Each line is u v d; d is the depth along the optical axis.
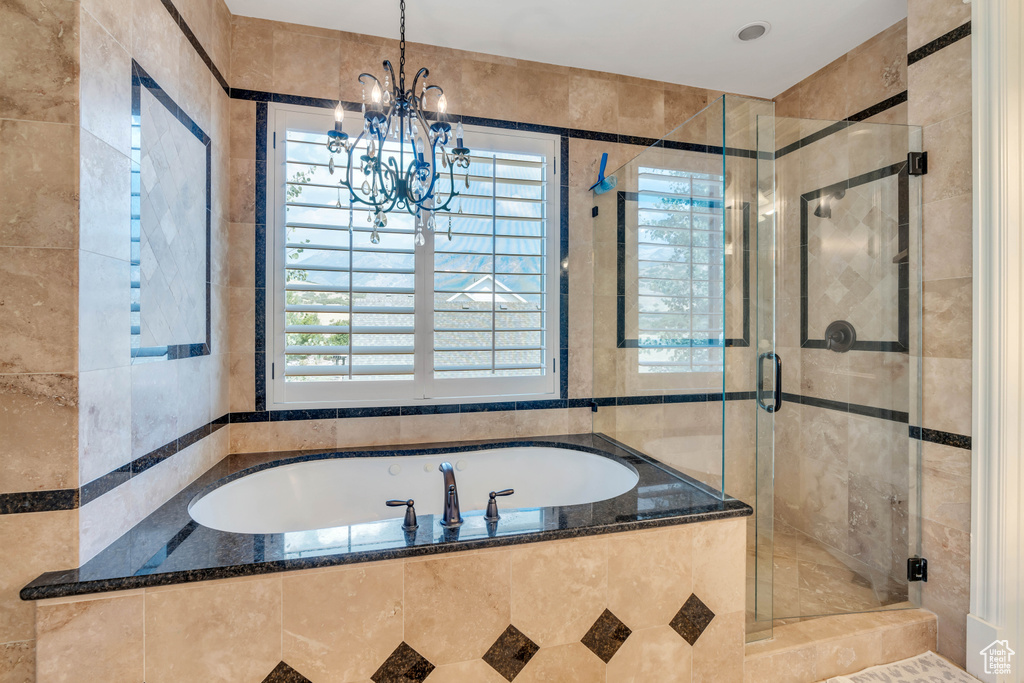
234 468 1.93
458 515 1.45
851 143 2.03
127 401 1.35
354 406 2.26
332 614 1.25
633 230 2.20
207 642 1.18
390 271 2.24
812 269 2.14
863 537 2.05
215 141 1.95
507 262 2.44
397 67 2.29
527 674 1.39
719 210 1.67
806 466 2.21
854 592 2.03
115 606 1.14
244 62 2.12
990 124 1.66
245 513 1.88
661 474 1.95
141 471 1.42
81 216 1.13
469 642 1.34
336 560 1.24
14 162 1.09
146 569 1.16
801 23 2.17
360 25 2.18
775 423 2.21
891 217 1.96
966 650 1.75
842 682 1.70
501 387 2.46
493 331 2.40
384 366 2.28
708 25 2.18
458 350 2.36
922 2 1.88
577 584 1.43
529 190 2.47
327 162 2.21
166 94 1.53
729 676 1.59
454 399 2.39
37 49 1.10
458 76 2.36
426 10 2.06
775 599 1.88
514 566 1.37
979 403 1.70
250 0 2.01
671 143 1.93
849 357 2.09
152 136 1.45
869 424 2.04
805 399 2.20
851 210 2.04
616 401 2.37
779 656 1.66
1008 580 1.65
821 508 2.19
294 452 2.18
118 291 1.29
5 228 1.09
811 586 2.07
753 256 1.70
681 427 1.88
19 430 1.11
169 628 1.16
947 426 1.82
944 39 1.81
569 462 2.35
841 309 2.10
